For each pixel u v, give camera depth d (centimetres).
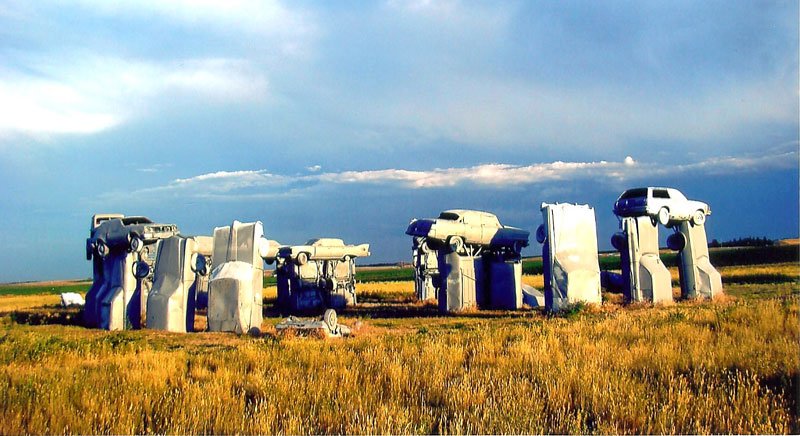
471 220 3844
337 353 1605
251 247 2778
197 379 1357
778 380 1182
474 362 1459
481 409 1047
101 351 1864
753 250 10025
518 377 1259
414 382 1239
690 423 970
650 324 2011
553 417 1006
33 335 2314
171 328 2814
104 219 3447
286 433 962
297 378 1288
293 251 4409
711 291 3550
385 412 1021
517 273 3912
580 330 1959
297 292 4459
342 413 1033
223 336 2525
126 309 3159
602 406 1045
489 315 3434
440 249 3803
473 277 3784
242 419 999
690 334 1719
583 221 3234
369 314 3738
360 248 4997
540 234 3275
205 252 4447
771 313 2023
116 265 3241
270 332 2608
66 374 1363
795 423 956
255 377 1295
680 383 1146
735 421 964
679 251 3659
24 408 1092
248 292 2725
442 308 3750
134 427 984
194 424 994
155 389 1229
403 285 8088
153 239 3178
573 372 1222
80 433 975
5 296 9325
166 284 2895
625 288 3372
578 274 3119
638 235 3372
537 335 1898
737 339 1633
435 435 960
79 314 3778
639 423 974
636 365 1352
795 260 8669
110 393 1177
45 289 13550
